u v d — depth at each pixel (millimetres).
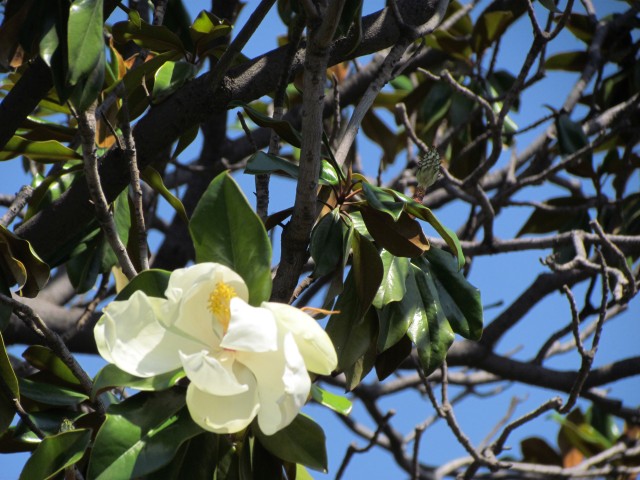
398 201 1548
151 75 1896
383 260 1647
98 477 1356
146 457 1372
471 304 1713
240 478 1421
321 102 1451
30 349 1711
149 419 1395
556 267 2158
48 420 1687
